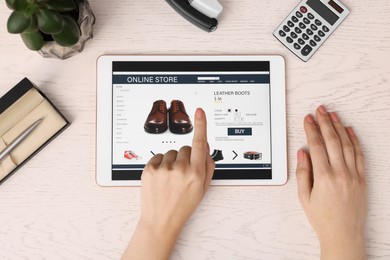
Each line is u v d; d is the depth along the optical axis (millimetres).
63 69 676
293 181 681
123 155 669
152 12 686
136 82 674
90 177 673
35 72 675
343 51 694
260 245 675
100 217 671
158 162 619
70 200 670
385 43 696
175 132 673
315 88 690
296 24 688
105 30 682
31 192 667
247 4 692
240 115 679
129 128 671
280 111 682
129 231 672
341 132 679
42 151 669
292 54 691
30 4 520
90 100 678
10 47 674
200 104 677
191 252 672
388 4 696
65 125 652
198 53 686
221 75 681
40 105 654
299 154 678
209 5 655
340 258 636
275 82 684
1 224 663
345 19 694
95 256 669
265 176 676
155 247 604
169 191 597
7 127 647
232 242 675
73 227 669
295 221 679
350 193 650
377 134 690
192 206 605
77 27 578
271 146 679
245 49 690
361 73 693
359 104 692
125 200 673
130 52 683
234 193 677
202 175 593
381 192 685
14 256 663
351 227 644
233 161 675
